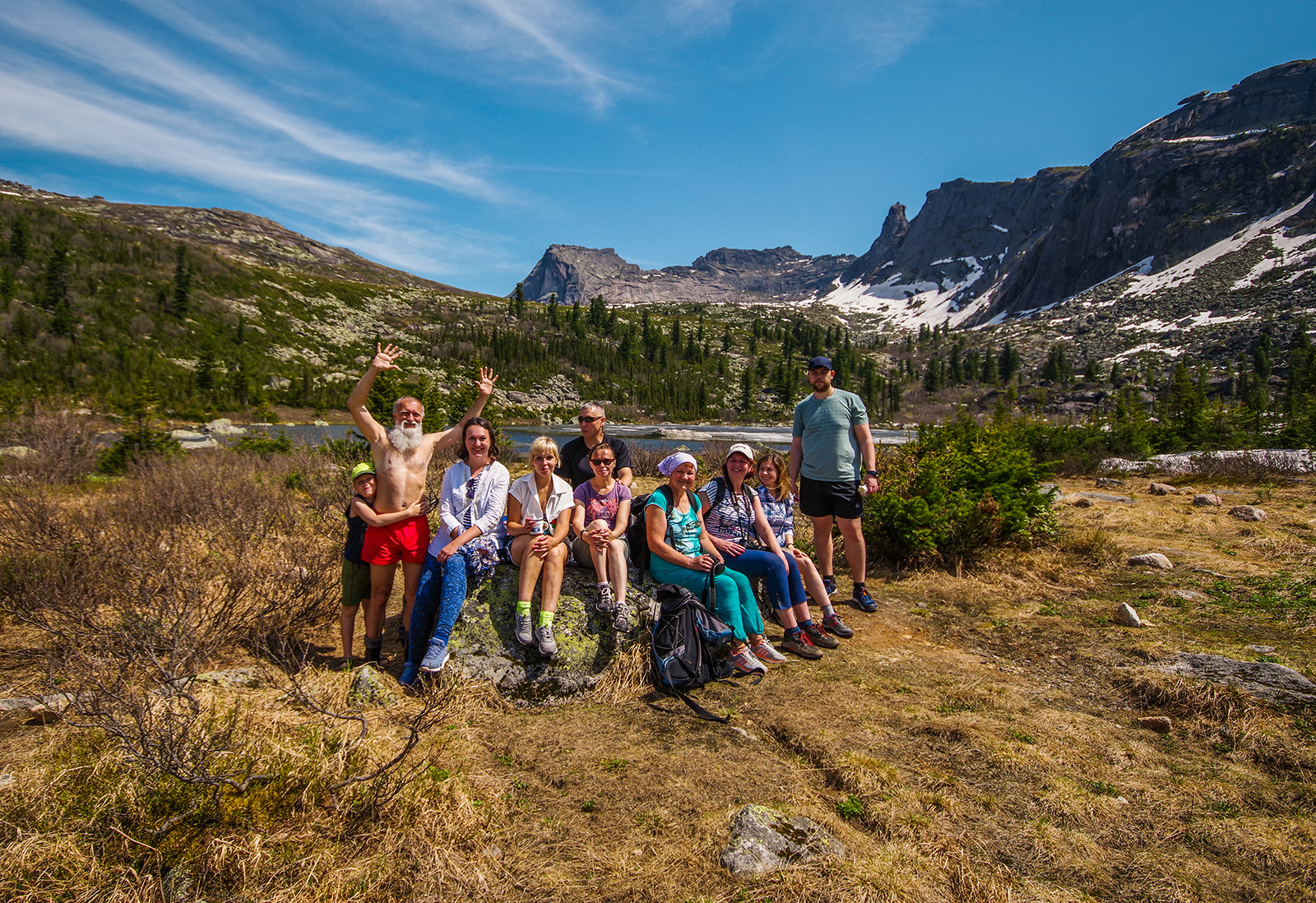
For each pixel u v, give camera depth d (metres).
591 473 4.48
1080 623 4.57
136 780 2.20
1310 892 2.05
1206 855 2.25
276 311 108.88
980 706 3.39
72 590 3.80
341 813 2.23
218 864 1.97
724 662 3.89
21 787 2.22
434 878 2.04
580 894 2.02
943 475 6.68
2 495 6.00
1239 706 3.21
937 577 5.78
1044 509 6.70
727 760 2.86
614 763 2.83
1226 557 6.12
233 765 2.32
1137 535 7.27
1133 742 3.04
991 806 2.51
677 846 2.25
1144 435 16.03
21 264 91.31
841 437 4.98
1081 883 2.11
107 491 8.26
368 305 133.00
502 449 13.91
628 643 3.79
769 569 4.18
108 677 2.85
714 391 127.56
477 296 199.38
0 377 62.78
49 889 1.87
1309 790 2.61
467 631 3.72
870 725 3.17
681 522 4.11
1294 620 4.32
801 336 181.50
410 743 2.43
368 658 3.85
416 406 3.83
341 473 7.71
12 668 3.50
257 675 3.37
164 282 100.44
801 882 2.04
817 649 4.21
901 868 2.13
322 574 4.49
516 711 3.38
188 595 3.58
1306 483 10.38
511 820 2.42
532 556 3.65
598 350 138.25
